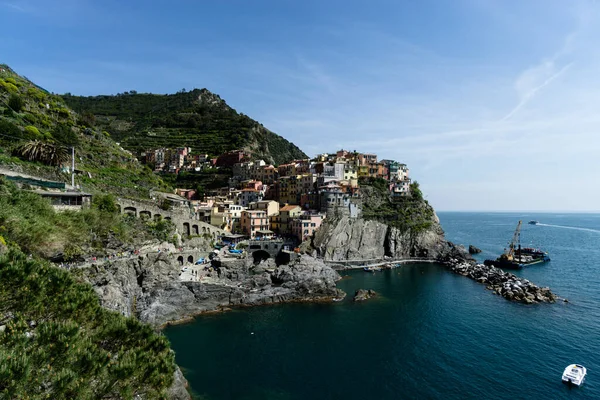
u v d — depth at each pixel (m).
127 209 94.69
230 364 55.75
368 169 184.25
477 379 52.25
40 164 84.12
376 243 144.88
